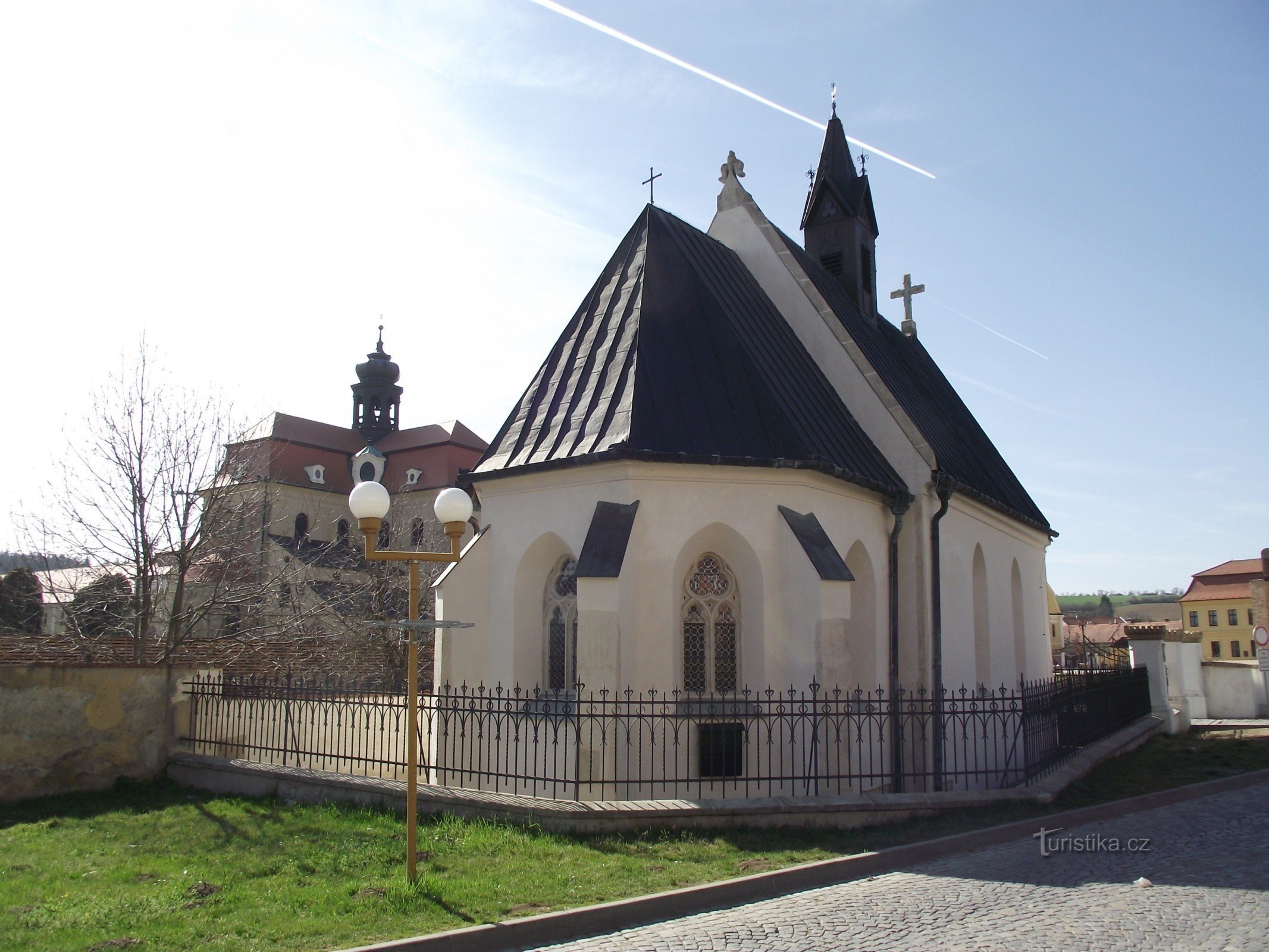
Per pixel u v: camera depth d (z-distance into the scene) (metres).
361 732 15.88
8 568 37.50
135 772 15.18
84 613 28.31
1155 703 24.36
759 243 21.61
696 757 14.25
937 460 18.31
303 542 62.41
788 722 14.38
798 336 20.59
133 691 15.32
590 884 9.13
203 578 31.66
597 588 13.23
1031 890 9.30
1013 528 24.61
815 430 16.72
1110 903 8.77
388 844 10.63
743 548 14.93
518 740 11.96
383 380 77.25
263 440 31.58
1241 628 87.31
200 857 10.61
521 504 15.98
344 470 74.06
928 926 8.12
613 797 13.16
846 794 12.26
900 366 24.61
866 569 17.19
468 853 10.21
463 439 75.19
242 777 14.17
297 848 10.76
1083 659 39.97
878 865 10.27
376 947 7.54
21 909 8.76
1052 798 13.30
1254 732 24.28
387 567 38.00
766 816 11.38
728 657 15.02
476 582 16.08
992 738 20.47
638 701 11.90
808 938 7.86
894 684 17.56
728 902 9.05
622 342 16.41
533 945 7.92
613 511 14.27
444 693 13.75
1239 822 12.66
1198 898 8.94
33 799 14.19
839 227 26.53
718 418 15.31
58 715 14.58
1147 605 134.12
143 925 8.27
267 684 16.19
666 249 18.31
